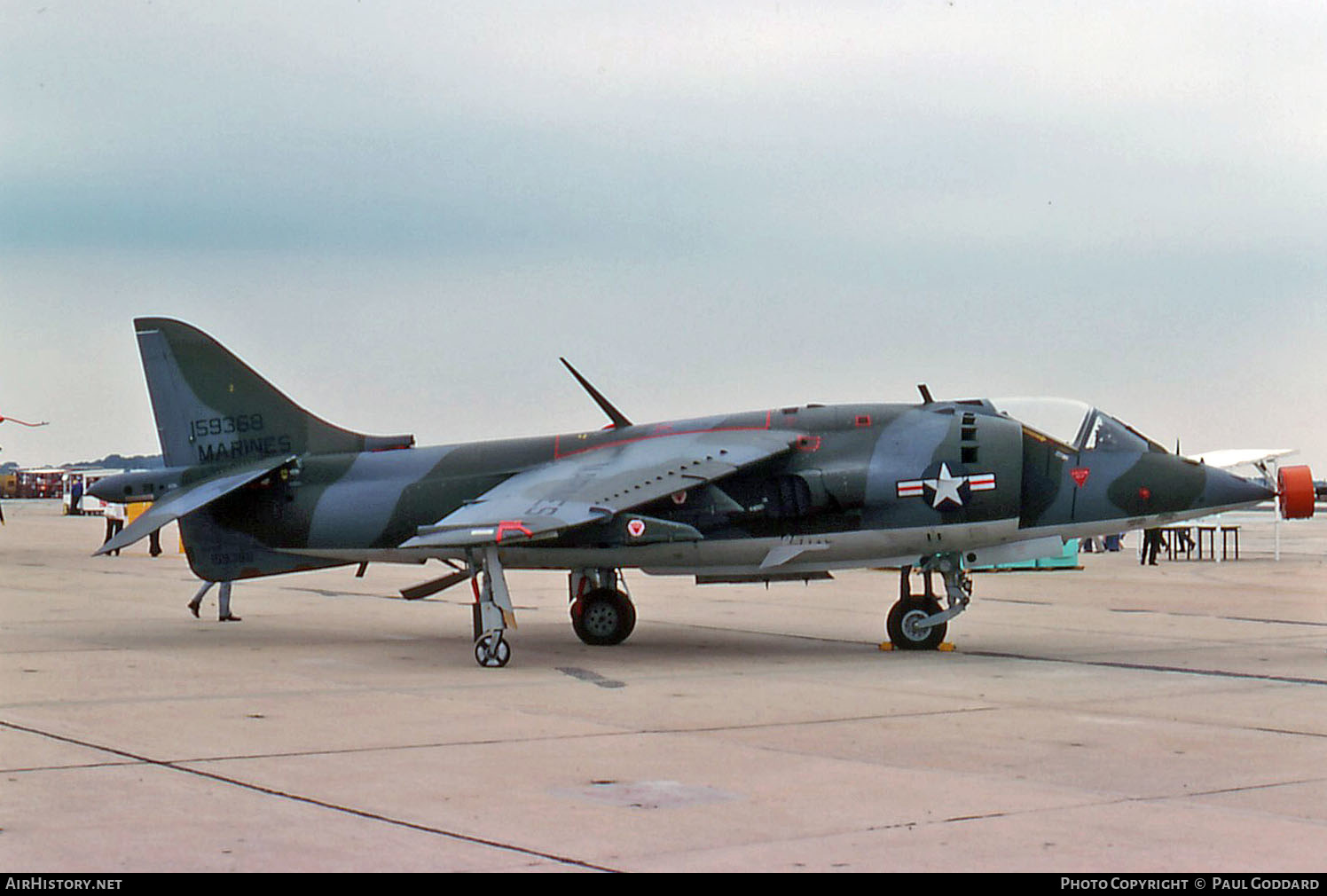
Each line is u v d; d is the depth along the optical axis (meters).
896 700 13.34
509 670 15.80
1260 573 33.66
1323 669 15.86
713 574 18.08
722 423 18.20
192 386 19.84
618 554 17.70
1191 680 14.86
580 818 8.27
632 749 10.61
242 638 19.30
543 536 15.55
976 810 8.52
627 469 17.09
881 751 10.53
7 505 123.00
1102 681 14.74
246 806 8.55
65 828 7.95
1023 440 17.33
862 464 17.17
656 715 12.34
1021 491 17.20
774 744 10.83
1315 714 12.48
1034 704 13.04
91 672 15.30
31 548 44.56
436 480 18.59
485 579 16.11
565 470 17.69
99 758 10.11
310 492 18.98
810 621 22.27
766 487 17.41
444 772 9.66
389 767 9.81
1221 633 20.09
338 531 18.77
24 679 14.66
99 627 20.70
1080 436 17.48
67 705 12.76
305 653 17.45
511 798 8.83
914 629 17.84
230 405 19.73
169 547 46.00
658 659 16.95
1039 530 17.41
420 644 18.64
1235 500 17.38
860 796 8.91
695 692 13.90
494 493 17.30
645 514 17.42
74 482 85.69
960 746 10.77
